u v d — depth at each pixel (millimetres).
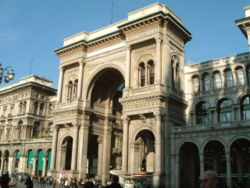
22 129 92750
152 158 52844
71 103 62062
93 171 66250
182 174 48344
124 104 51812
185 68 60938
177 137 47594
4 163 94312
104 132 65250
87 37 65500
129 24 53812
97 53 61875
